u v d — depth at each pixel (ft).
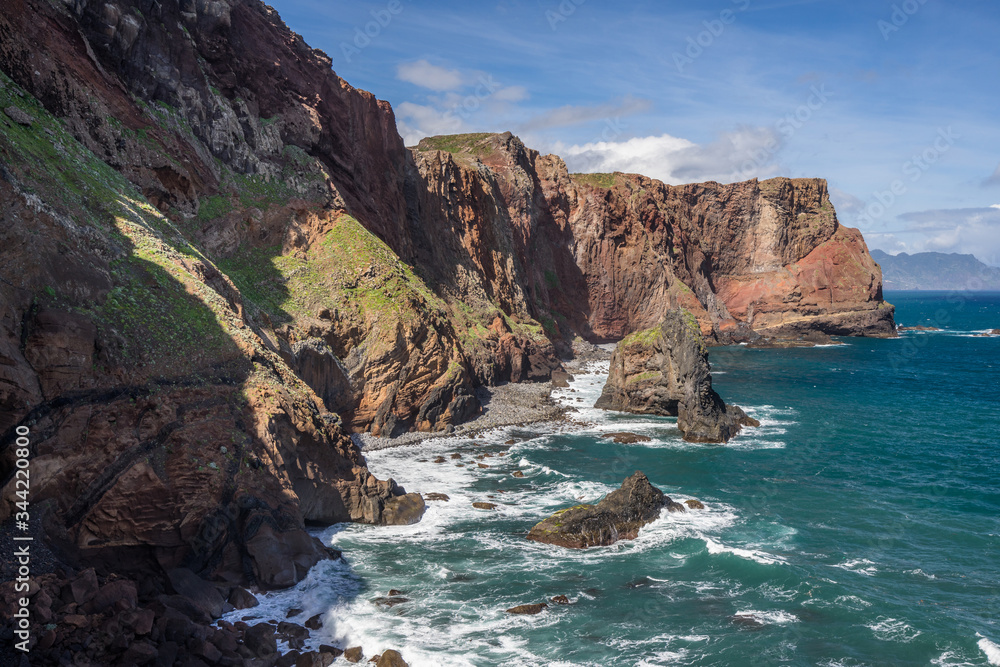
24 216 84.74
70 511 75.41
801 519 117.70
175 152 156.15
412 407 172.86
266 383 101.65
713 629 78.95
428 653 71.77
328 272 174.09
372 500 110.63
